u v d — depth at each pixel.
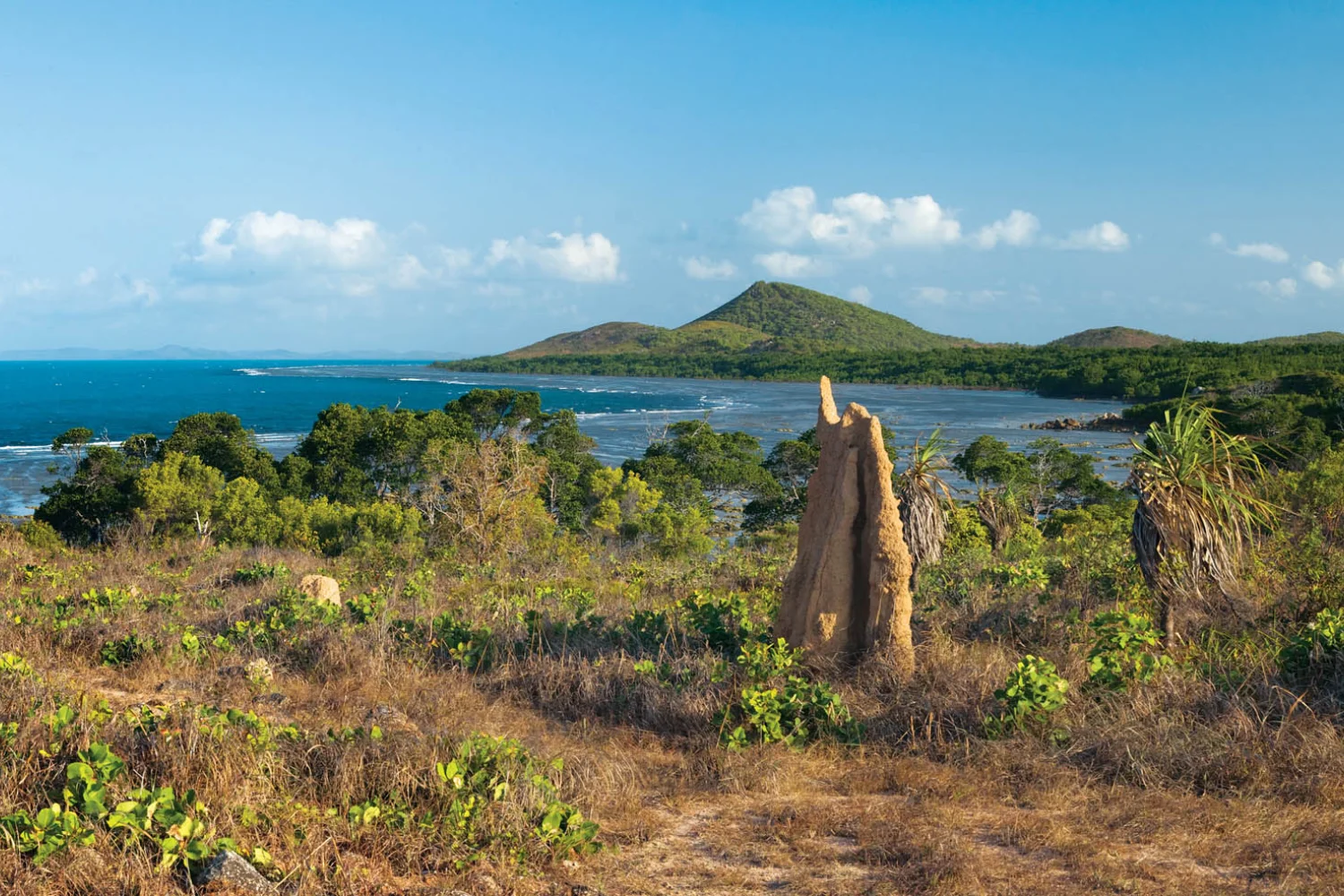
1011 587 13.41
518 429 58.62
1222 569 9.89
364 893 4.66
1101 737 6.97
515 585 17.02
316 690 8.90
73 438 47.47
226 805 5.24
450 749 6.26
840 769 7.05
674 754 7.43
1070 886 4.95
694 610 11.43
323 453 51.38
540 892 4.88
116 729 6.31
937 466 18.22
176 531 34.00
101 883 4.45
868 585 9.29
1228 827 5.62
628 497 49.09
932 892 4.85
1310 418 72.75
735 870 5.23
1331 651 8.22
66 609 11.89
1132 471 10.27
